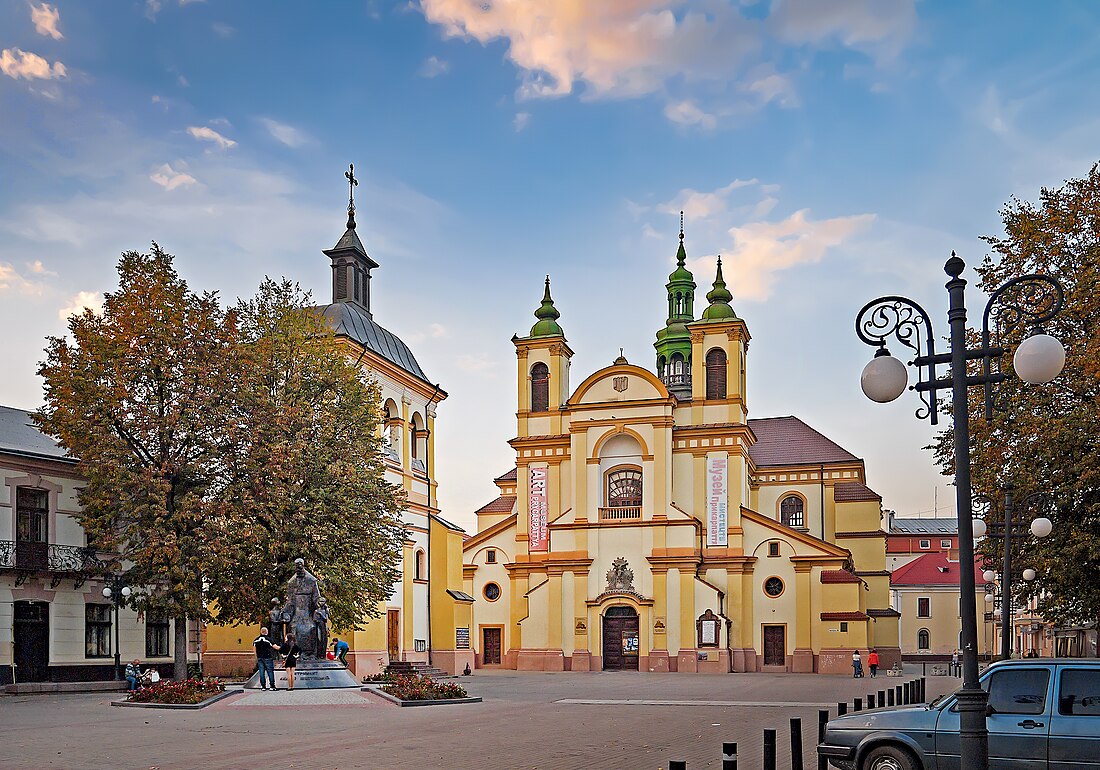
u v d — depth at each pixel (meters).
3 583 39.12
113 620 43.50
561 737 23.02
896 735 15.65
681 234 81.50
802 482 76.69
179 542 36.19
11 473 40.28
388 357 52.44
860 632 62.56
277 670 33.66
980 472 32.62
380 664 47.00
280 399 38.88
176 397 38.38
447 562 55.41
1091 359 27.53
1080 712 14.83
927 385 13.40
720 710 31.66
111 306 38.31
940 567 108.00
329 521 38.34
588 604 66.00
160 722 25.50
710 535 65.94
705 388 67.69
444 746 20.91
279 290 42.38
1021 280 13.43
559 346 71.44
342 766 17.80
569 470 69.50
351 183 55.84
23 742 21.14
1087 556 29.75
